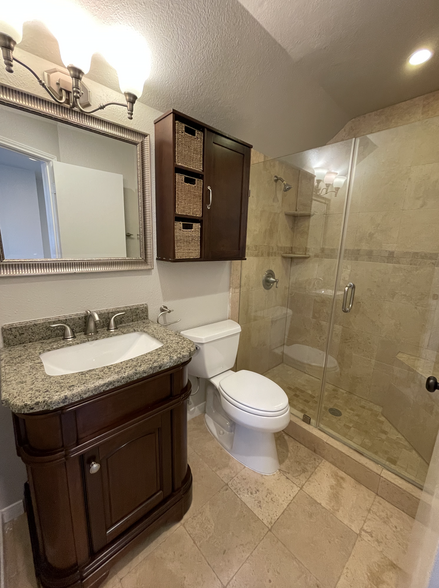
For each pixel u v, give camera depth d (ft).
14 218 3.17
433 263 5.48
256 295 7.01
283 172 6.77
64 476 2.57
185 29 3.20
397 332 6.08
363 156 6.05
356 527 3.82
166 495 3.65
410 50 4.00
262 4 3.09
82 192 3.65
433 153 5.22
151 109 4.10
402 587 2.65
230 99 4.44
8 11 2.19
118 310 4.26
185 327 5.42
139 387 3.00
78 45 2.70
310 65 4.26
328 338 7.18
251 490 4.37
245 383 5.06
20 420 2.59
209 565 3.32
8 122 3.00
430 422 4.65
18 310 3.38
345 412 6.10
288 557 3.43
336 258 6.91
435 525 1.85
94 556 2.97
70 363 3.46
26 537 3.54
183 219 4.33
